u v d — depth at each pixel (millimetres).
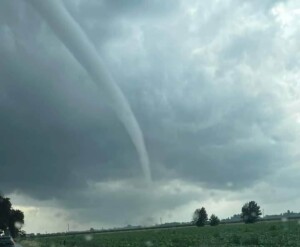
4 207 120062
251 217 141875
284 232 66375
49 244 73562
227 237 61969
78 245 69312
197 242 55688
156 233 105062
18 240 100312
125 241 70875
